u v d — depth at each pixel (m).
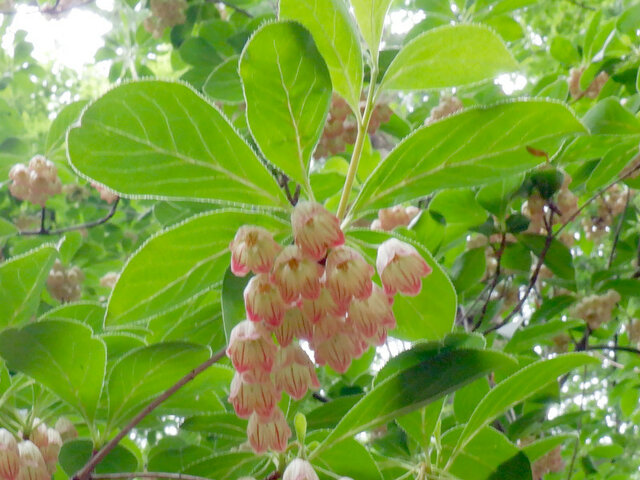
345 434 0.21
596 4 0.70
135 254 0.19
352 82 0.20
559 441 0.26
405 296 0.21
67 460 0.23
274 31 0.18
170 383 0.23
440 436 0.24
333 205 0.36
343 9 0.19
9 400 0.23
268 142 0.19
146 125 0.18
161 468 0.26
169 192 0.19
